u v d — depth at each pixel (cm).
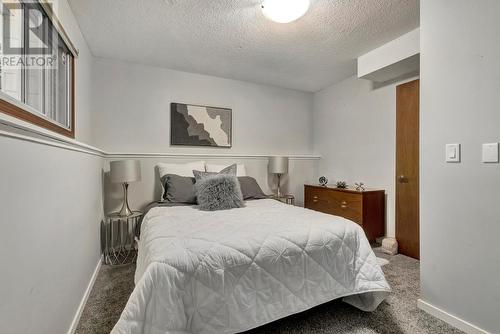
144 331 101
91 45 253
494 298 130
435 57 156
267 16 193
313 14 201
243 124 365
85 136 242
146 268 114
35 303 98
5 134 77
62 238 130
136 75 299
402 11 197
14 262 83
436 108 155
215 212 207
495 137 128
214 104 343
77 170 161
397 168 280
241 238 137
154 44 252
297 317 154
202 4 189
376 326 146
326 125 396
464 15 141
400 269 229
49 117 148
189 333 111
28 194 93
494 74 129
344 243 158
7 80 104
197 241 131
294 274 139
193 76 330
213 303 116
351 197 297
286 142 400
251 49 263
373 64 264
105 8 192
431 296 159
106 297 181
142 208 296
